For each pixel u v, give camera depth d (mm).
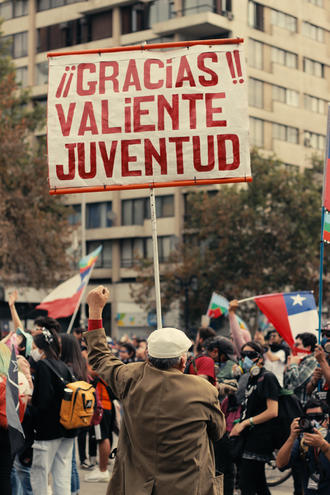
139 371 4871
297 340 10367
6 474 6848
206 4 55062
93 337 5133
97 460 12688
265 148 56750
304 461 6340
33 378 8344
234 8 55188
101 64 7117
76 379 7957
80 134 7074
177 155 7012
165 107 7031
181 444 4680
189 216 53875
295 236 42938
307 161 59750
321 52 62031
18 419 6781
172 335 4859
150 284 47469
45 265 38531
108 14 60188
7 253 37250
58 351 7969
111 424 10922
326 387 8141
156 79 7062
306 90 60469
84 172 7055
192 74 7039
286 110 58562
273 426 8125
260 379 8102
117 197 59125
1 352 6914
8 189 37156
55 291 15844
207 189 54281
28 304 49156
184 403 4707
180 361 4875
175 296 45875
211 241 45344
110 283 59438
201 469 4684
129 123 7039
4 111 38688
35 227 37000
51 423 7664
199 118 7012
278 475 11242
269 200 43750
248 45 56062
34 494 7680
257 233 43094
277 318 11906
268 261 43250
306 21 60719
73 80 7117
